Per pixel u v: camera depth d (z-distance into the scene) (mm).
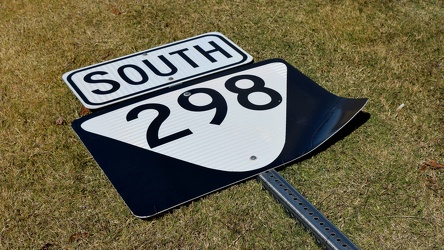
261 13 4438
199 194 2775
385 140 3145
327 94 3426
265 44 4074
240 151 3014
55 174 2971
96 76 3672
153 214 2678
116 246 2572
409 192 2812
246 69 3701
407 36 4090
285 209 2715
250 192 2812
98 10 4535
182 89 3506
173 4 4602
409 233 2600
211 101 3385
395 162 2992
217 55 3865
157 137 3113
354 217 2686
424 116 3326
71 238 2615
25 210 2756
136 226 2658
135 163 2949
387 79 3648
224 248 2553
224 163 2941
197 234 2615
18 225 2684
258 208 2732
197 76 3635
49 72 3811
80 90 3537
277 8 4488
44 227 2674
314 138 3086
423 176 2904
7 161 3053
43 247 2580
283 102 3369
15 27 4348
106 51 4043
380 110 3377
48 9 4582
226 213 2705
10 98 3564
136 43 4125
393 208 2727
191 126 3188
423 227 2627
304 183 2873
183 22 4355
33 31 4285
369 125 3254
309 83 3541
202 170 2900
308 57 3902
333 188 2846
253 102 3369
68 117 3389
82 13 4504
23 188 2891
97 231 2645
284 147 3035
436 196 2789
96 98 3455
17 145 3172
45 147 3152
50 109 3453
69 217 2721
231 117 3250
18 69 3850
